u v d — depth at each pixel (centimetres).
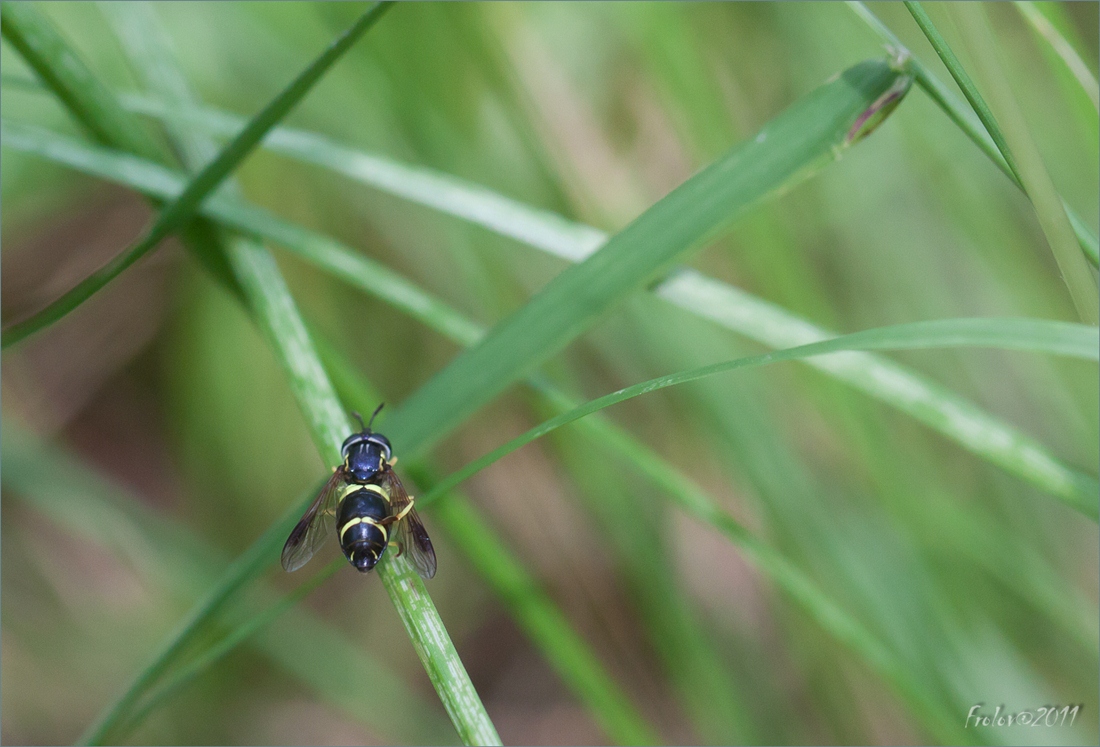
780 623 31
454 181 27
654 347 30
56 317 26
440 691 24
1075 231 25
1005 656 30
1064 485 26
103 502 31
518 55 31
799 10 30
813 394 30
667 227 26
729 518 28
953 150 30
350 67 31
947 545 30
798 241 31
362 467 27
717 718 30
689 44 30
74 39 31
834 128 26
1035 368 30
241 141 25
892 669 28
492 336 26
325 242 27
